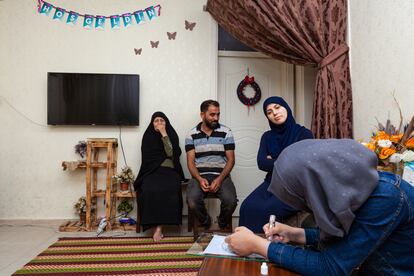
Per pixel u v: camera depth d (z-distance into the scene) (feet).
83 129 10.46
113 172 10.33
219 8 9.70
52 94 10.19
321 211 2.20
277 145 6.73
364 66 7.13
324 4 7.86
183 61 10.77
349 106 7.68
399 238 2.32
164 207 8.36
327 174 2.20
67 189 10.34
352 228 2.26
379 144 5.01
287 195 2.40
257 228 5.93
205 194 8.45
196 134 9.10
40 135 10.36
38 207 10.27
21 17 10.40
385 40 6.36
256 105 11.38
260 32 8.57
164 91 10.70
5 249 7.67
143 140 9.73
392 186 2.28
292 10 7.82
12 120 10.32
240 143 11.27
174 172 9.25
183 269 6.39
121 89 10.36
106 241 8.35
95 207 10.20
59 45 10.48
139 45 10.68
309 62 8.20
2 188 10.23
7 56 10.34
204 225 8.64
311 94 10.60
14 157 10.28
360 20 7.28
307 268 2.34
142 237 8.76
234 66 11.40
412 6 5.56
